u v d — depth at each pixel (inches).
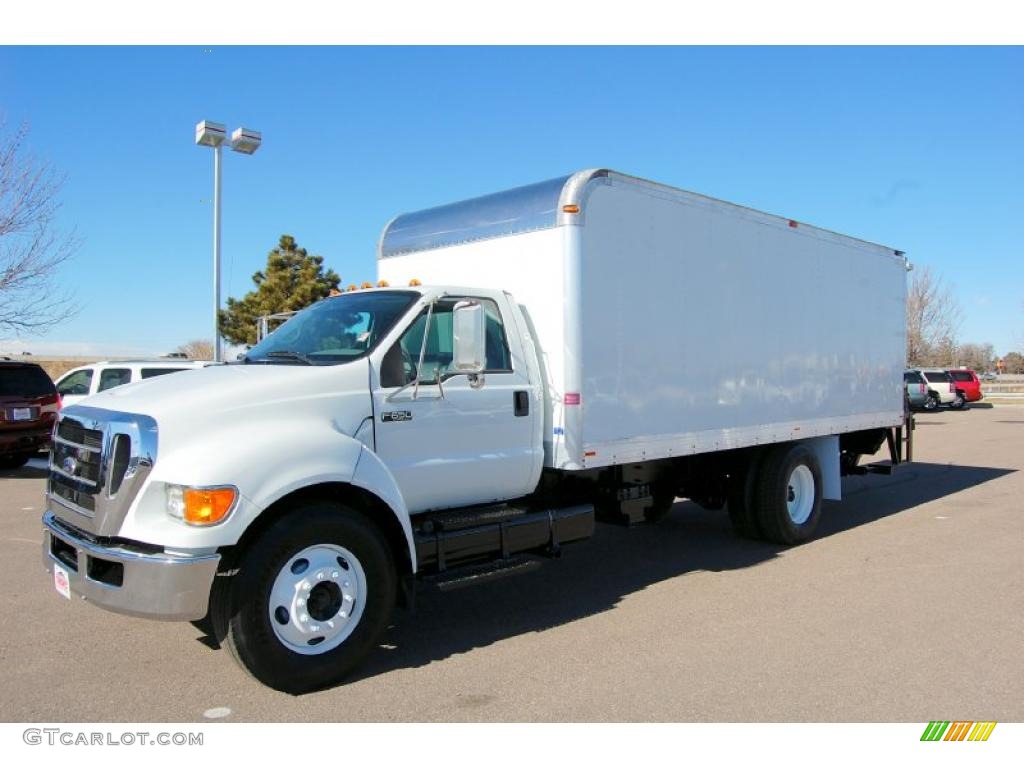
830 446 362.3
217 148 667.4
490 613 231.5
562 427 223.9
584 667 186.7
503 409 217.3
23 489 455.5
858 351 370.9
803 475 331.3
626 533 350.3
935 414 1225.4
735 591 252.4
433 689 173.9
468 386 209.9
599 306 231.8
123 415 166.4
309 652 171.0
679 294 262.7
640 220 246.7
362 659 179.6
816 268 338.3
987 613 226.4
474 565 211.6
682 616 226.5
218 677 180.1
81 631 210.8
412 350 202.8
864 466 404.2
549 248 226.8
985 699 167.8
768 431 306.5
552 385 226.4
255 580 162.6
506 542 214.2
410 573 191.8
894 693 170.9
